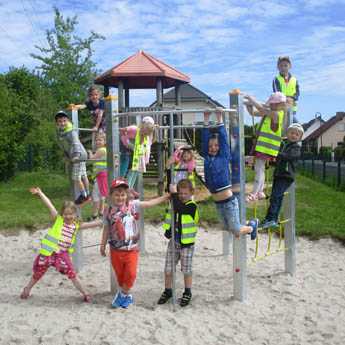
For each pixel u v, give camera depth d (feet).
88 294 17.11
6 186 61.72
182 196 16.17
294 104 23.31
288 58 22.98
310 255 24.38
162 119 43.86
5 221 30.22
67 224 16.83
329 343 13.79
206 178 16.22
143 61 47.78
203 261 23.31
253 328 14.69
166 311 15.92
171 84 52.85
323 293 18.22
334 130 219.00
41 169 84.64
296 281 19.74
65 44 70.90
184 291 16.81
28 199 44.39
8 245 26.99
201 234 28.91
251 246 26.11
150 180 47.37
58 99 72.49
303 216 31.45
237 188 16.61
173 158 16.83
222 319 15.37
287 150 18.44
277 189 18.70
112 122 16.71
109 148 16.85
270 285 19.07
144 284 19.39
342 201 40.09
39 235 28.96
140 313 15.64
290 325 15.03
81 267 21.50
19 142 72.49
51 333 14.05
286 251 20.71
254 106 17.49
